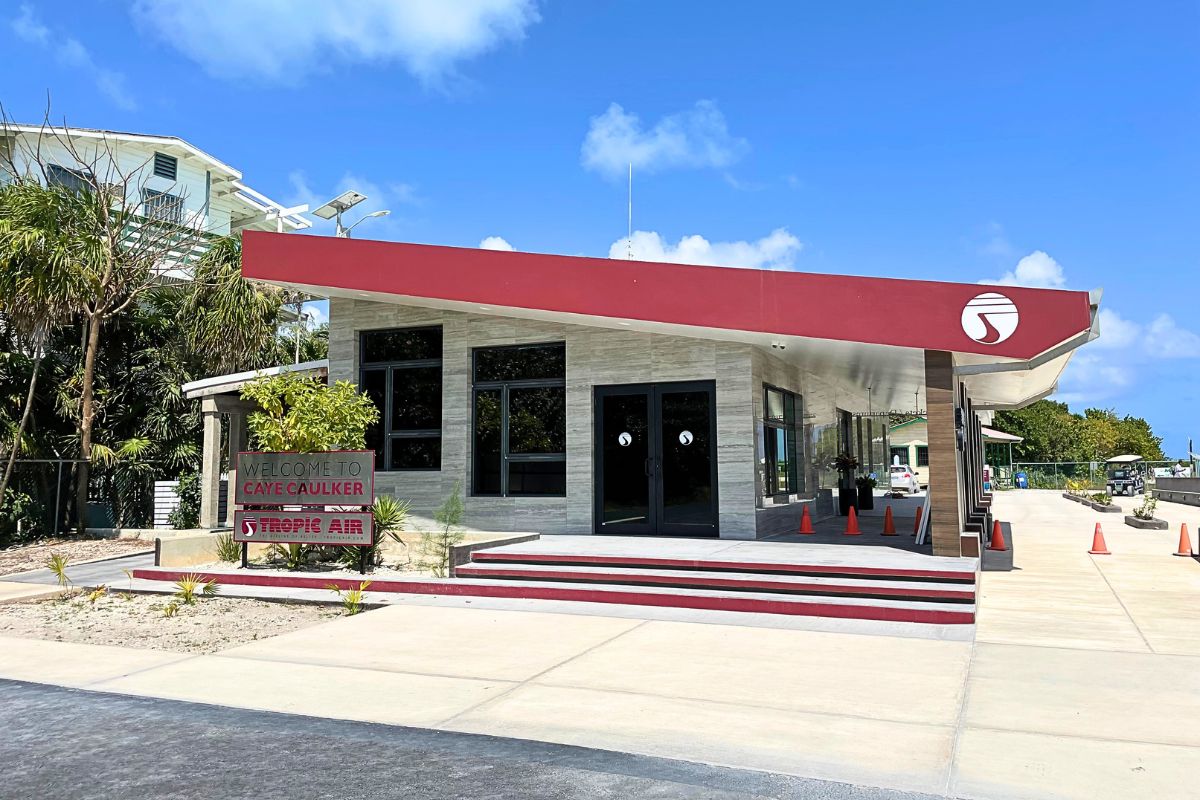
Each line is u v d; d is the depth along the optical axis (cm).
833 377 1812
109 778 447
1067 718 541
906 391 2006
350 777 445
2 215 1775
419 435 1549
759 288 1163
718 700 589
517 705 581
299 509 1230
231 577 1181
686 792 421
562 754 479
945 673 661
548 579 1088
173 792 426
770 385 1480
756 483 1348
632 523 1409
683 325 1209
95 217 1967
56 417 1917
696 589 1017
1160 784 430
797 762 464
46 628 916
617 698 596
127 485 1959
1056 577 1202
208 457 1772
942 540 1089
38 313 1723
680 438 1390
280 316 2242
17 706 593
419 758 474
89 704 597
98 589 1133
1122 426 8812
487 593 1052
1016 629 835
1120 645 761
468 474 1504
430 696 609
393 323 1568
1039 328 1031
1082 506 3098
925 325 1080
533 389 1495
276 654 758
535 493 1476
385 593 1094
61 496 1828
